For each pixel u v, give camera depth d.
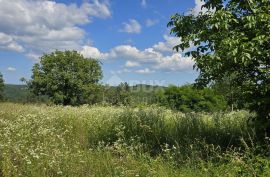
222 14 7.01
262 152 6.93
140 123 9.95
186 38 7.52
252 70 7.62
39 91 41.75
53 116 12.77
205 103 18.19
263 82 7.33
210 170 6.77
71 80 40.78
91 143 9.85
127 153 7.79
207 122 10.79
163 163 7.34
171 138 9.23
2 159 7.77
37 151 8.20
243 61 6.55
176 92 19.08
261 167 6.49
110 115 12.52
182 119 10.95
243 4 7.43
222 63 7.05
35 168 7.20
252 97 7.66
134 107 14.85
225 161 7.18
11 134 9.56
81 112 13.75
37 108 16.39
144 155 7.78
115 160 7.71
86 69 42.41
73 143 9.66
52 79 41.22
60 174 7.05
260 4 7.30
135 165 7.24
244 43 6.61
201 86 8.45
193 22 8.19
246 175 6.41
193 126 10.05
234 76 7.96
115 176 6.88
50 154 7.97
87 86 41.59
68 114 13.21
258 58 7.05
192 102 18.52
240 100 8.00
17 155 7.82
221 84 8.31
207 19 7.73
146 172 6.99
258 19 6.87
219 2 8.15
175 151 7.78
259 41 6.63
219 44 7.10
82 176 7.23
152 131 9.57
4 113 15.20
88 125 11.62
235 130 9.41
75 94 41.94
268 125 7.36
